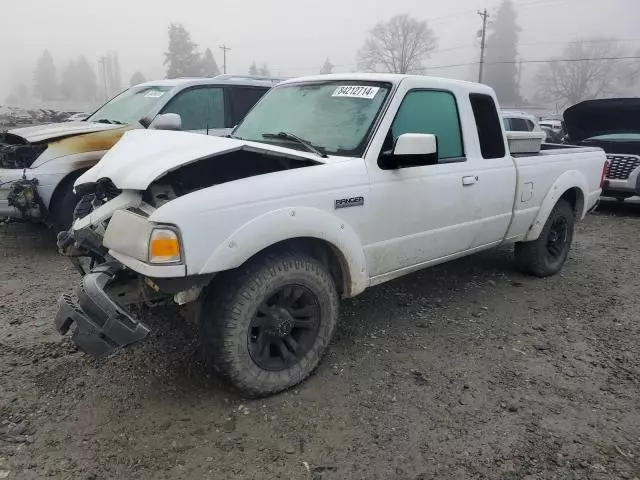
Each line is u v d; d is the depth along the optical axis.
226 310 3.10
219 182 3.62
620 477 2.77
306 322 3.46
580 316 4.77
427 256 4.25
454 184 4.24
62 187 6.04
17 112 35.06
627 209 10.45
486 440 3.02
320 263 3.47
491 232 4.79
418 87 4.08
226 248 2.97
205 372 3.58
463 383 3.58
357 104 4.00
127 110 7.29
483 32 55.41
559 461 2.87
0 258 5.88
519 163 4.92
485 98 4.69
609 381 3.68
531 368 3.82
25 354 3.76
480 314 4.71
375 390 3.46
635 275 6.00
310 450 2.89
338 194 3.46
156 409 3.18
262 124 4.34
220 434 2.99
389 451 2.90
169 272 2.83
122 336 2.91
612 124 10.32
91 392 3.32
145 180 3.05
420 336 4.24
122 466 2.72
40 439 2.89
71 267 5.61
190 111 7.21
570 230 5.89
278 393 3.37
